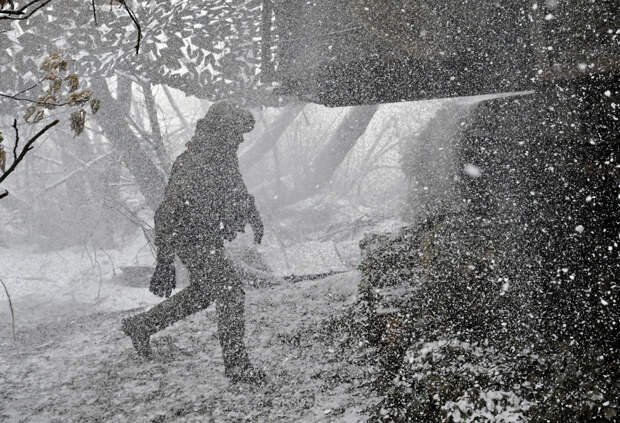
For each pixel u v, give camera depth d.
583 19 3.65
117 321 5.51
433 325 3.20
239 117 3.97
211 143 3.96
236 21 5.96
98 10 5.43
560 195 4.07
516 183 4.59
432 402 2.57
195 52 6.11
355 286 5.04
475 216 4.77
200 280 3.83
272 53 5.28
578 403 2.18
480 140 5.75
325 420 2.95
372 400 3.08
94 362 4.18
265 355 3.94
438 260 3.79
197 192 3.88
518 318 3.05
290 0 5.15
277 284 5.97
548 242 3.70
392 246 4.45
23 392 3.69
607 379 2.30
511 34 4.29
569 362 2.49
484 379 2.54
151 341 4.46
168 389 3.58
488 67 4.45
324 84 5.21
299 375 3.55
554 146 4.32
